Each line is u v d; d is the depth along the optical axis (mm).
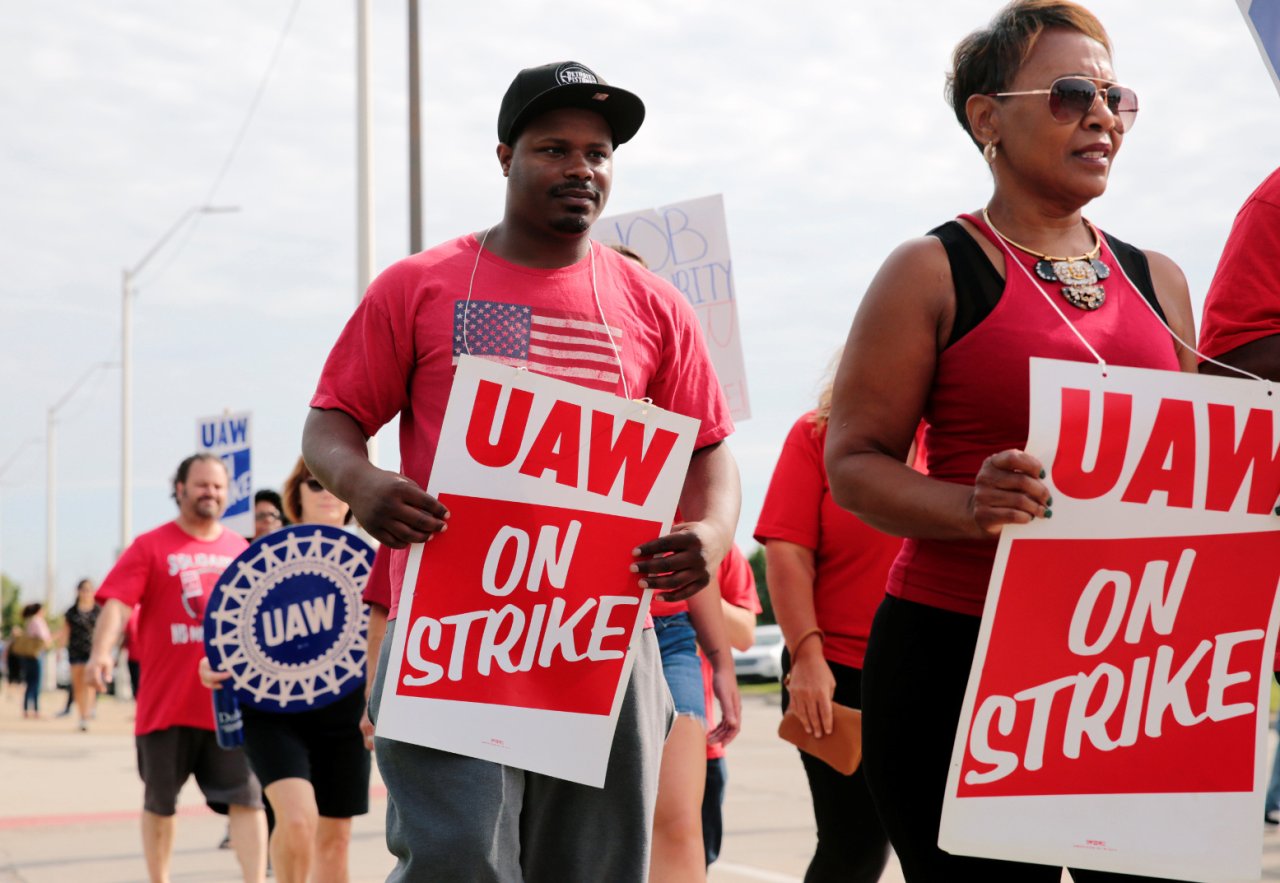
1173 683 2695
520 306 3246
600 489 3150
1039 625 2680
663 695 3398
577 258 3334
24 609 28453
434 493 3104
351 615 5664
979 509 2594
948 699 2840
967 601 2832
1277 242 3373
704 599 4598
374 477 3080
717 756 4773
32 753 17406
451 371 3221
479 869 3051
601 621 3146
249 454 13148
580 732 3125
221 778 6574
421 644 3086
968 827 2682
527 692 3113
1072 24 2848
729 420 3488
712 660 4617
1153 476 2688
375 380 3270
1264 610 2705
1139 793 2688
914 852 2887
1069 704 2686
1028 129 2830
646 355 3342
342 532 5688
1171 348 2914
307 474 6531
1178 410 2697
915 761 2861
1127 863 2682
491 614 3111
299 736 5637
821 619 4516
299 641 5617
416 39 12773
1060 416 2666
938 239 2883
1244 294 3410
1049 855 2676
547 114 3230
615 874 3268
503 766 3121
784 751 15711
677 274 6438
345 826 5727
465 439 3117
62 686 43062
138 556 6762
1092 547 2678
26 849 9109
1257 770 2695
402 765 3119
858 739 4309
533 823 3262
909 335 2836
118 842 9445
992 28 2910
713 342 6371
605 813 3240
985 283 2836
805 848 8438
